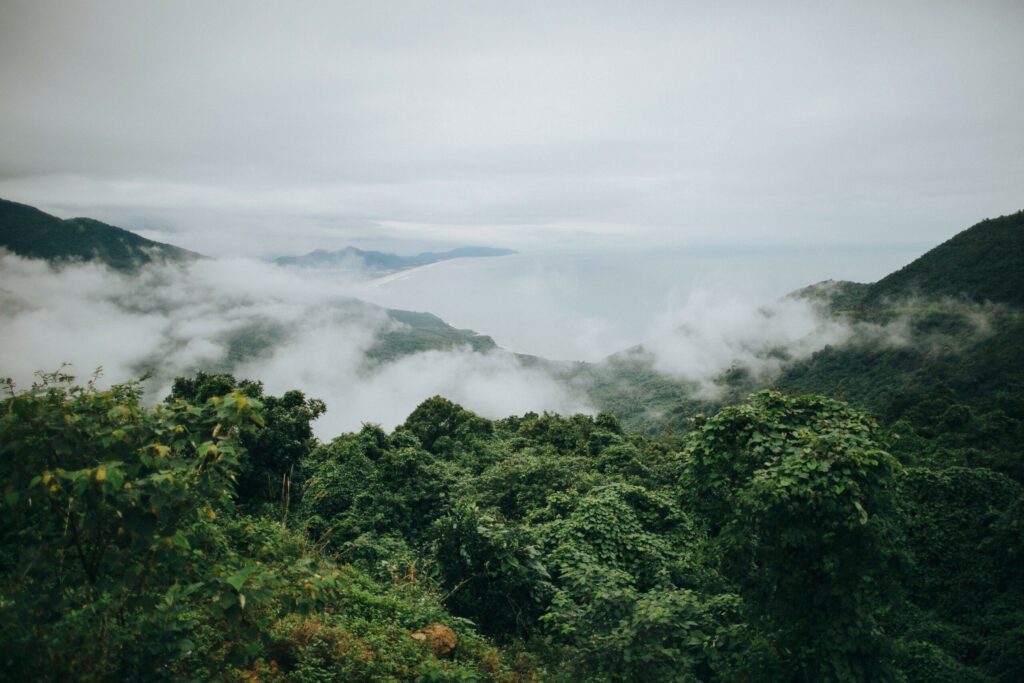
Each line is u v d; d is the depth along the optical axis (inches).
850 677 245.6
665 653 241.3
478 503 668.7
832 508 250.1
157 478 136.9
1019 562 632.4
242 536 319.0
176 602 161.8
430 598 362.6
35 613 144.3
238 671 199.0
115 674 154.4
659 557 474.3
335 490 636.7
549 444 1203.2
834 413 311.6
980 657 538.0
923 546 716.7
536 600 375.9
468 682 254.2
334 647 241.4
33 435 144.3
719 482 298.2
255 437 619.8
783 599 269.3
